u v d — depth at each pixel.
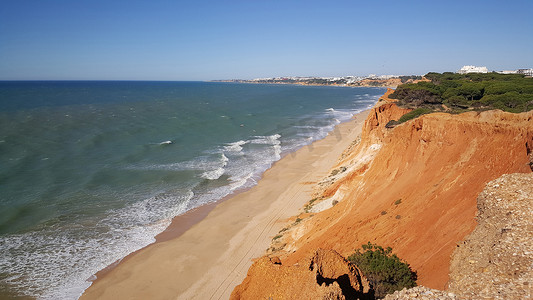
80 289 21.53
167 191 38.06
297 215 31.17
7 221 28.77
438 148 20.52
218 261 24.78
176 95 187.12
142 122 79.94
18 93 161.25
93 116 86.25
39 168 42.44
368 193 23.92
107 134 63.88
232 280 22.48
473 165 16.73
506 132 15.84
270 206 34.59
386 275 12.95
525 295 7.93
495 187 12.96
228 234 28.94
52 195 34.72
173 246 26.97
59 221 29.73
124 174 42.53
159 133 68.31
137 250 26.30
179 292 21.50
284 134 72.19
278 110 116.50
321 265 11.85
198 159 50.69
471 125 18.45
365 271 13.49
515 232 10.32
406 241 16.27
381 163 26.03
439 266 12.57
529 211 10.98
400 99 62.62
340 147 58.94
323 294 9.70
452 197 16.16
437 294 8.89
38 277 22.27
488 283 8.93
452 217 14.94
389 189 22.20
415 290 9.27
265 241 27.09
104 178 40.62
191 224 30.83
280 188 39.81
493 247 10.23
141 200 35.19
